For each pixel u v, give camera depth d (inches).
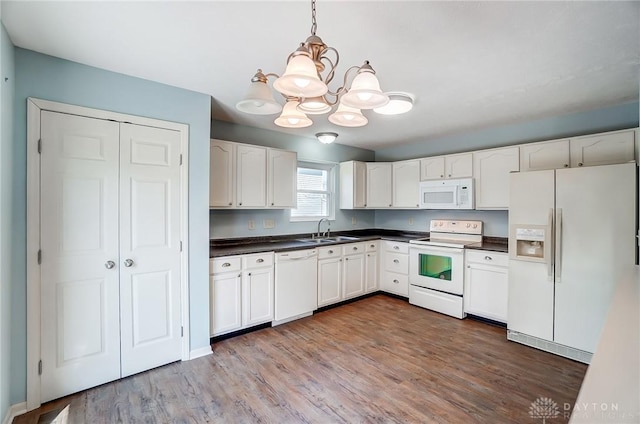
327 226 189.0
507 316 123.4
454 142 169.9
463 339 122.1
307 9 61.1
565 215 106.7
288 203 153.9
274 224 164.9
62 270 83.0
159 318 99.5
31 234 78.2
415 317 147.3
